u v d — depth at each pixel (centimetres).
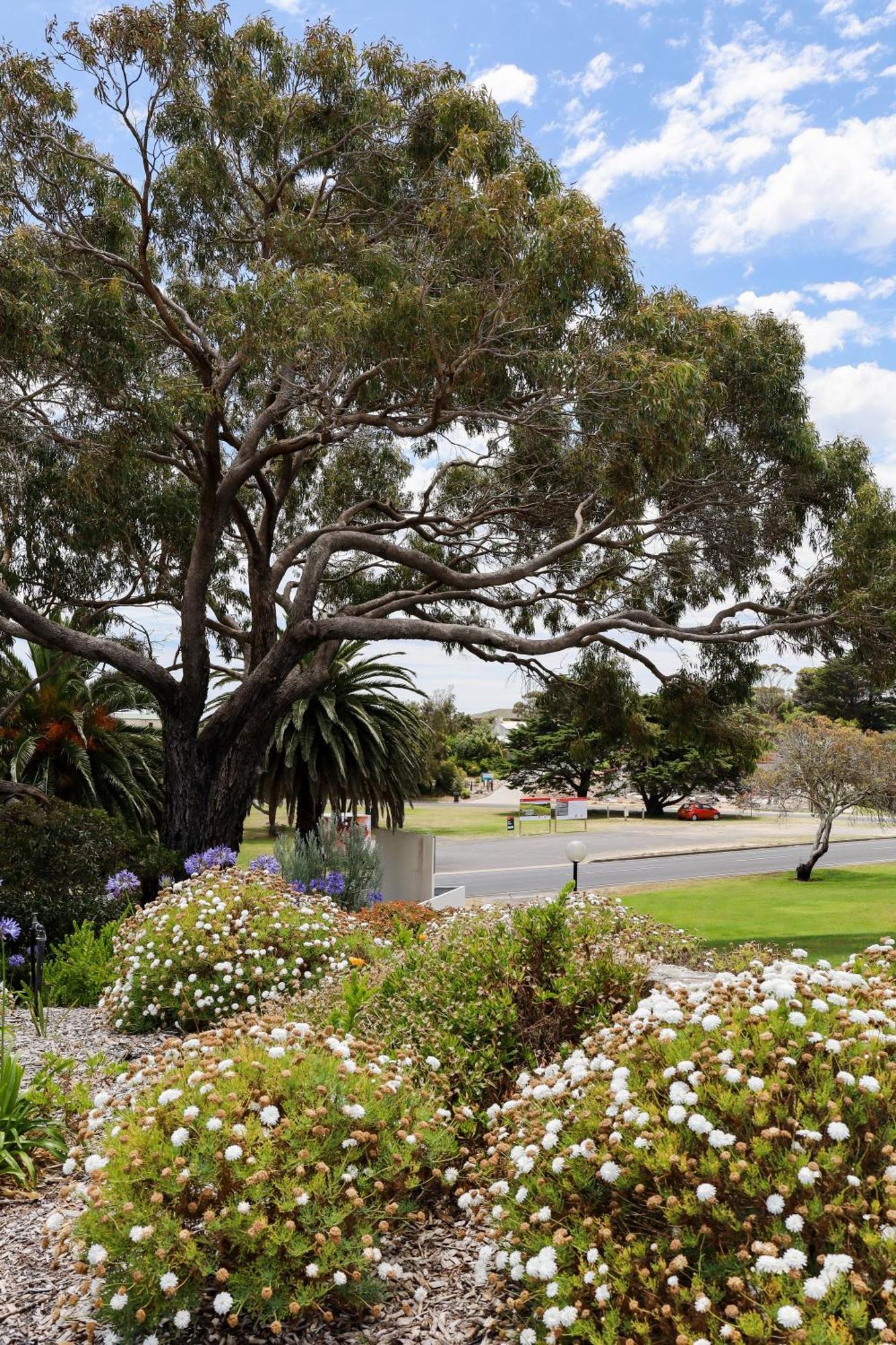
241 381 1413
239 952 595
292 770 1591
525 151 1285
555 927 467
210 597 1705
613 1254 236
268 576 1432
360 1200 273
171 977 582
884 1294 201
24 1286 302
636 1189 242
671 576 1661
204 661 1284
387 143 1353
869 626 1381
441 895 1473
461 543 1628
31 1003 625
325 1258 265
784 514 1488
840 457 1472
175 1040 371
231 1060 318
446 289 1127
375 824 1723
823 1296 196
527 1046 436
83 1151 314
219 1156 276
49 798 1252
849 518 1382
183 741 1270
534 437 1362
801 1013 270
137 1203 268
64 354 1164
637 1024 308
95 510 1252
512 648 1362
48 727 1584
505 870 2598
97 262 1328
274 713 1337
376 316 1064
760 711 5216
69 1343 273
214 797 1298
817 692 6209
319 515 1858
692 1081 252
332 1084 307
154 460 1359
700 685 1638
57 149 1223
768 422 1398
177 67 1138
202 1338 276
